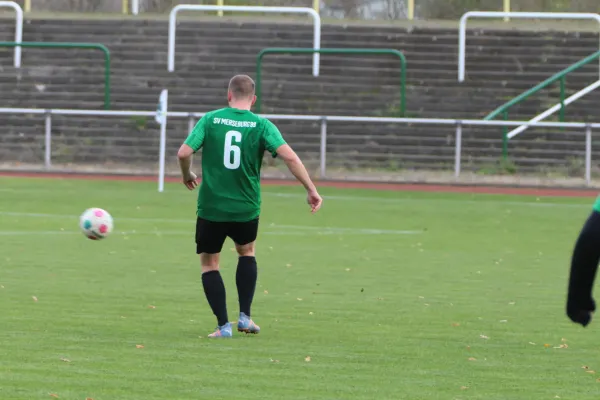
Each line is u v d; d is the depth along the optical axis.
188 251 36.75
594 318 24.73
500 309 26.05
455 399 16.05
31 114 78.81
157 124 78.38
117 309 24.84
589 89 79.94
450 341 21.45
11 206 50.31
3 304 25.09
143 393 15.94
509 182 68.62
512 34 89.31
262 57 85.69
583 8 101.31
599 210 10.66
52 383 16.47
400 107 80.31
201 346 20.09
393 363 18.94
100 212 23.22
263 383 16.89
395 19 98.44
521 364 19.06
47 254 35.12
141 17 94.56
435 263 35.22
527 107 80.38
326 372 17.95
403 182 68.19
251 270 21.66
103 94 81.62
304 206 53.72
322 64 84.88
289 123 78.12
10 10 100.81
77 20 90.38
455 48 87.81
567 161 73.94
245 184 21.09
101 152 75.88
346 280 30.97
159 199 54.75
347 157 74.81
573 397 16.33
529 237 43.53
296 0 103.69
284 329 22.62
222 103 81.31
